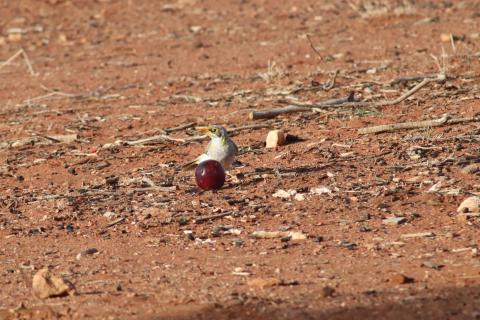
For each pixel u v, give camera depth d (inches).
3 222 581.0
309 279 432.8
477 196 534.0
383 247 474.0
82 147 768.3
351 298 401.1
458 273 424.5
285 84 916.0
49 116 895.7
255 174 626.5
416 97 797.9
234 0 1512.1
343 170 617.9
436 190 558.9
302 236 500.4
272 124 765.9
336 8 1370.6
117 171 683.4
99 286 449.7
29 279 472.1
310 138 711.1
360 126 729.0
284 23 1304.1
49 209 596.7
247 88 925.8
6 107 955.3
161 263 479.8
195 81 988.6
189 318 392.8
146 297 425.4
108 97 956.0
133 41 1279.5
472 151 631.2
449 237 480.7
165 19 1418.6
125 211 576.7
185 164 650.2
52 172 698.2
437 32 1123.3
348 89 863.1
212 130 615.5
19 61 1219.9
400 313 380.2
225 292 422.6
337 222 522.6
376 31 1175.0
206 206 570.6
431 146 653.3
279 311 391.5
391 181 585.3
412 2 1346.0
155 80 1021.8
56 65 1170.6
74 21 1464.1
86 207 593.6
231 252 487.8
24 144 793.6
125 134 797.2
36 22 1477.6
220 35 1266.0
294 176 613.3
